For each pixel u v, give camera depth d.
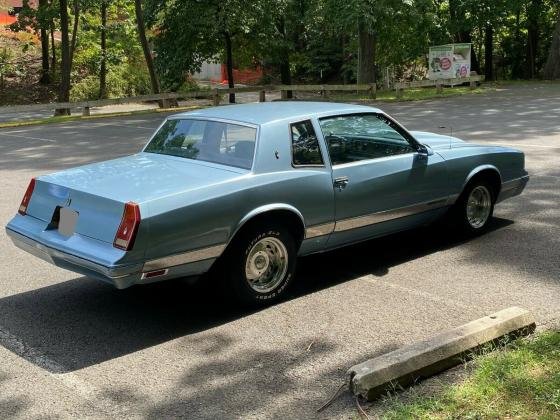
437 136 7.22
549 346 3.98
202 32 29.77
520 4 33.38
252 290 4.95
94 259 4.34
